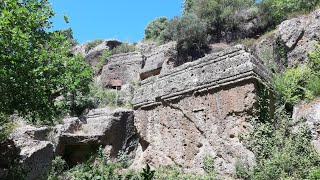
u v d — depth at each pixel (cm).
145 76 2181
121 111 1550
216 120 1020
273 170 834
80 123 1523
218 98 1033
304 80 1224
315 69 1248
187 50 2072
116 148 1483
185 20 2122
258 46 1647
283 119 1013
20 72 848
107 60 2458
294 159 850
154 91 1212
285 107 1154
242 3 2208
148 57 2275
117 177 802
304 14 1600
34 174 1037
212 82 1053
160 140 1141
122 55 2384
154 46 2583
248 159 920
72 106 1647
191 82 1107
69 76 1008
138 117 1236
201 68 1101
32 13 907
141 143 1214
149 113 1207
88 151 1435
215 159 988
